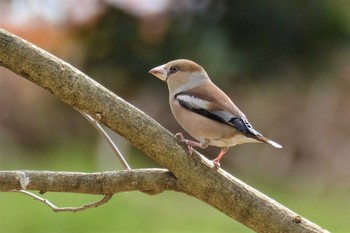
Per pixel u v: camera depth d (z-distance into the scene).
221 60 15.16
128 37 15.12
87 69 15.87
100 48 15.46
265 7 14.92
